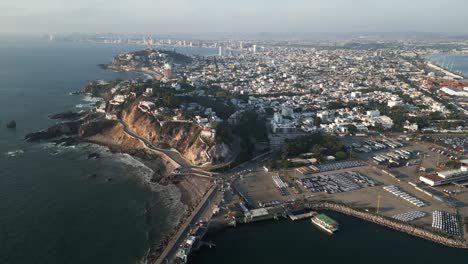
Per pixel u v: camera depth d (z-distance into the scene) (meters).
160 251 160.00
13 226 178.50
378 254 161.50
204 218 187.00
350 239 173.12
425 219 187.25
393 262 156.00
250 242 170.12
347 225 185.25
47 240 168.62
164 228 181.25
